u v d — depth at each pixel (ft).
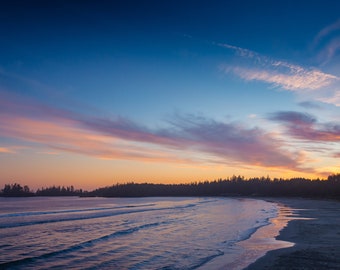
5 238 85.97
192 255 58.75
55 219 143.23
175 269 48.96
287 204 267.39
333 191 472.44
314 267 45.29
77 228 107.45
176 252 62.13
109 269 50.31
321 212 163.22
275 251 57.52
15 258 59.82
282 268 45.21
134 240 78.13
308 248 60.08
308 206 229.45
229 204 291.58
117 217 151.53
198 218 140.15
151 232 92.63
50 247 71.46
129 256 59.52
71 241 79.66
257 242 69.97
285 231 85.71
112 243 73.97
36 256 60.75
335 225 99.25
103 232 96.17
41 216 162.61
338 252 55.77
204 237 81.25
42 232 97.76
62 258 58.85
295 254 54.34
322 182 544.62
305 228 91.71
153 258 57.26
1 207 265.54
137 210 209.15
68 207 264.31
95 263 54.44
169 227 105.19
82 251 65.00
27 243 77.51
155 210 207.10
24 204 335.88
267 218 130.52
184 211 192.75
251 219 130.21
